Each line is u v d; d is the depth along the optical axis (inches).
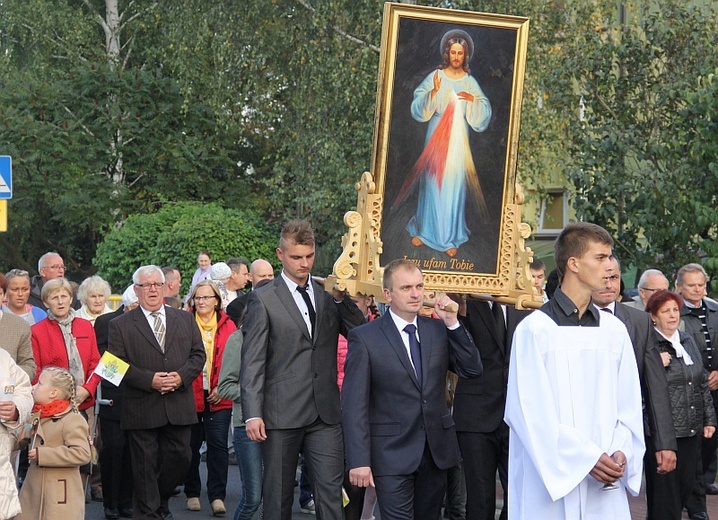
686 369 323.0
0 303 348.8
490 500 301.9
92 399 374.9
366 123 839.7
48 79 1220.5
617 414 202.1
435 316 309.0
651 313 329.7
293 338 284.5
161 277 356.5
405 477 255.3
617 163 572.4
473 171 284.8
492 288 287.3
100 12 1294.3
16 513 276.1
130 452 348.5
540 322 200.4
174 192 1152.2
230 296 530.3
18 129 1088.8
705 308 398.9
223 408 389.7
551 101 631.8
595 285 201.2
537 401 196.7
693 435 321.1
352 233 277.4
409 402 257.1
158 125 1163.9
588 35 611.2
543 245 930.7
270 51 890.7
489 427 299.9
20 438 300.7
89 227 1205.1
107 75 1143.0
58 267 472.4
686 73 585.3
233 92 932.0
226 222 904.3
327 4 815.1
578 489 196.1
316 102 850.1
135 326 350.6
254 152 1237.1
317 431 285.7
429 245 282.0
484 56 284.0
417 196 280.8
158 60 1243.2
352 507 314.2
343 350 374.9
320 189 861.8
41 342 369.4
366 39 837.2
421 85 279.4
